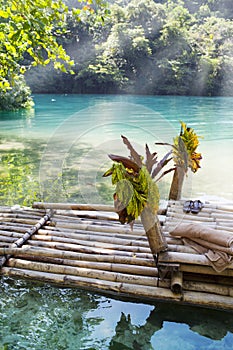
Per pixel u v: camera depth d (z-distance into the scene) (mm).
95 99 16328
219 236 1940
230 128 8641
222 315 1756
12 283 2025
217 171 4594
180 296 1829
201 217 2557
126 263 2111
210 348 1556
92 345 1582
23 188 3826
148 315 1766
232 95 20297
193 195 3570
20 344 1587
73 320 1735
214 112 12180
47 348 1560
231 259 1833
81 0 3154
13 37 3000
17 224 2627
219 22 23281
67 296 1918
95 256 2152
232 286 1886
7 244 2320
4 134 7355
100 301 1877
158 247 1862
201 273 1892
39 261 2168
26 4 2744
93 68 19375
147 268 2041
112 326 1696
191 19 25094
